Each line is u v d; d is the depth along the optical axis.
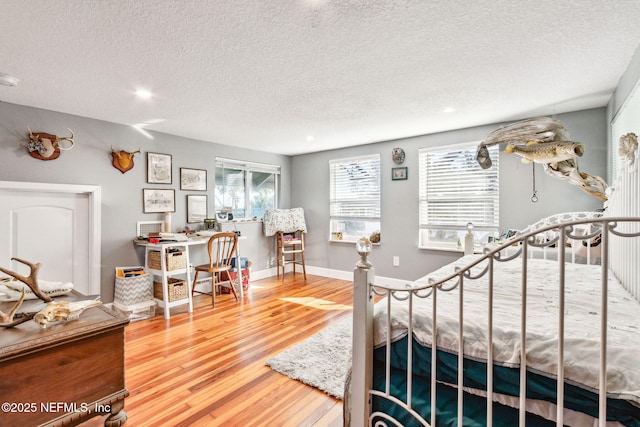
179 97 2.70
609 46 1.87
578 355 0.96
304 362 2.27
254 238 4.97
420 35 1.75
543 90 2.56
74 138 3.18
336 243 5.07
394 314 1.36
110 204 3.45
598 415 0.92
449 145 3.89
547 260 2.72
